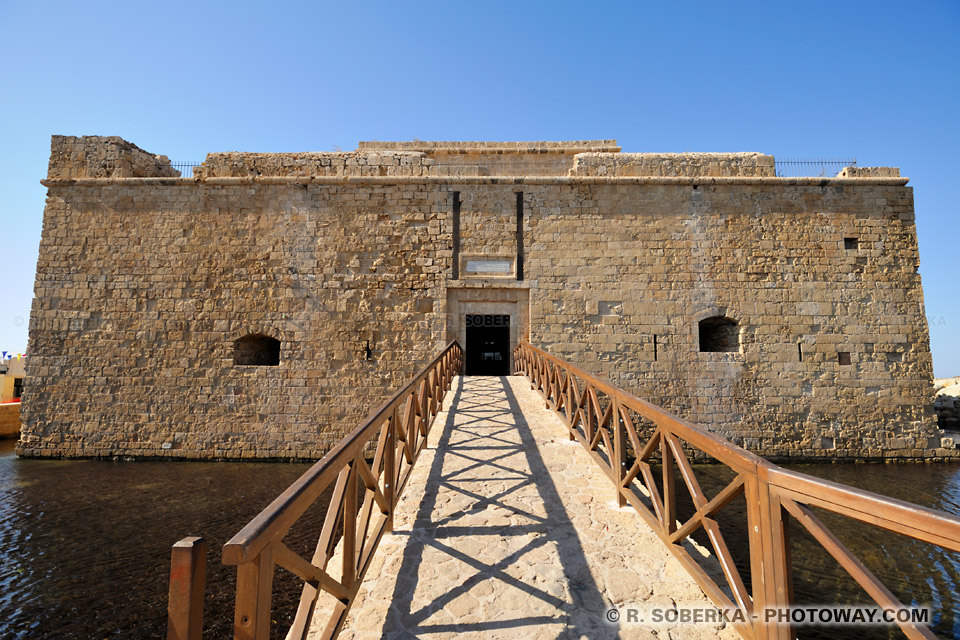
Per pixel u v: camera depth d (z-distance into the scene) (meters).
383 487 4.01
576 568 3.28
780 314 11.83
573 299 12.06
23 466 10.48
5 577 5.48
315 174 12.62
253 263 11.98
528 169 14.91
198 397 11.40
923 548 6.36
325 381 11.62
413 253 12.23
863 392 11.54
